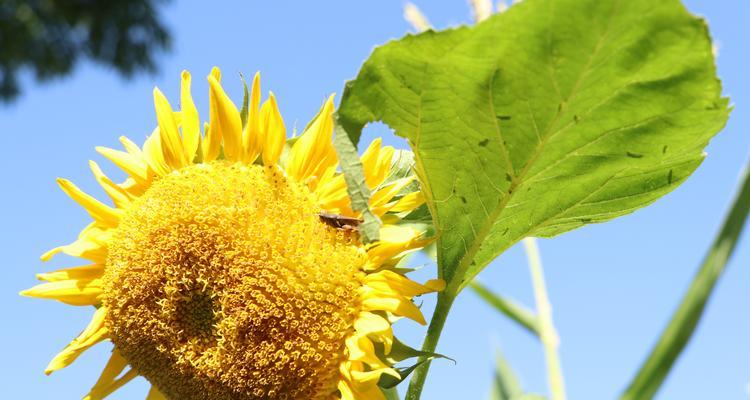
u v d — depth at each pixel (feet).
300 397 3.20
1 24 19.99
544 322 3.97
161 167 3.37
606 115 2.88
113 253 3.34
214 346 3.25
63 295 3.37
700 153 2.96
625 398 3.05
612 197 3.07
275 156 3.27
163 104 3.36
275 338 3.19
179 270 3.25
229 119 3.29
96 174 3.40
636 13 2.75
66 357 3.36
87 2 20.15
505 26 2.80
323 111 3.25
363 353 3.13
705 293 3.01
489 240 3.16
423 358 3.14
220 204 3.26
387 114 2.96
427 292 3.15
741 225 2.97
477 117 2.94
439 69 2.88
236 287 3.20
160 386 3.33
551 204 3.09
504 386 4.22
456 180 3.07
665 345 3.03
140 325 3.29
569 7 2.76
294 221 3.22
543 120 2.92
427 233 3.46
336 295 3.19
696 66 2.78
